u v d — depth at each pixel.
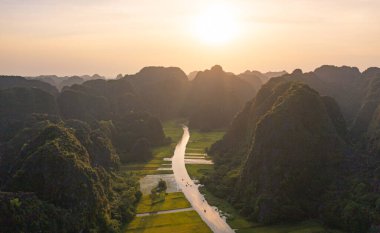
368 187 132.25
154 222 133.38
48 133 148.75
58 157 122.50
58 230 106.38
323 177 143.38
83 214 117.25
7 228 95.00
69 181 119.75
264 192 140.25
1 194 104.38
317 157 147.12
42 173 119.50
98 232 119.19
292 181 138.88
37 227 100.44
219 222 133.00
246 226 128.75
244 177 154.12
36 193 115.75
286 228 125.75
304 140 148.00
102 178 148.75
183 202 153.25
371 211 119.94
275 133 151.00
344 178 142.38
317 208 134.38
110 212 131.62
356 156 153.38
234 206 146.62
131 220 135.88
